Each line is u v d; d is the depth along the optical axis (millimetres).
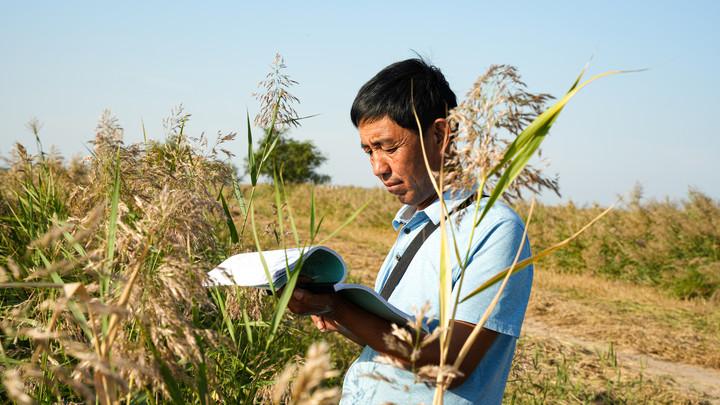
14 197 3549
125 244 1282
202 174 1992
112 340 1161
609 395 5613
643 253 14086
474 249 1751
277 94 2072
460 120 1229
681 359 8039
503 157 1212
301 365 2395
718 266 12445
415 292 1883
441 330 1277
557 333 8805
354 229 22922
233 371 2100
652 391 6062
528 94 1202
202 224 1324
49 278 1980
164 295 1240
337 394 755
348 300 1706
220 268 1498
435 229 1913
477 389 1770
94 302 1002
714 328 9969
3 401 1662
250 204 2133
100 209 1057
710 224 13594
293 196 28375
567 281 13961
